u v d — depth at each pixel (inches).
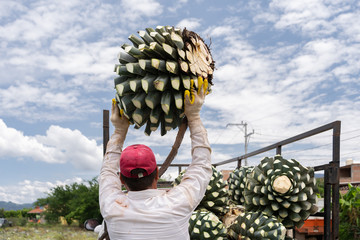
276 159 125.7
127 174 56.7
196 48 67.6
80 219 887.1
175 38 62.2
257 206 127.3
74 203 909.2
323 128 117.8
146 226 53.6
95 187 913.5
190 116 63.2
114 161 66.9
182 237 55.2
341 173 861.2
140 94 65.1
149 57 65.6
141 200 56.3
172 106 67.1
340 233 231.5
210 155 62.5
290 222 123.0
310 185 122.5
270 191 119.9
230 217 137.6
